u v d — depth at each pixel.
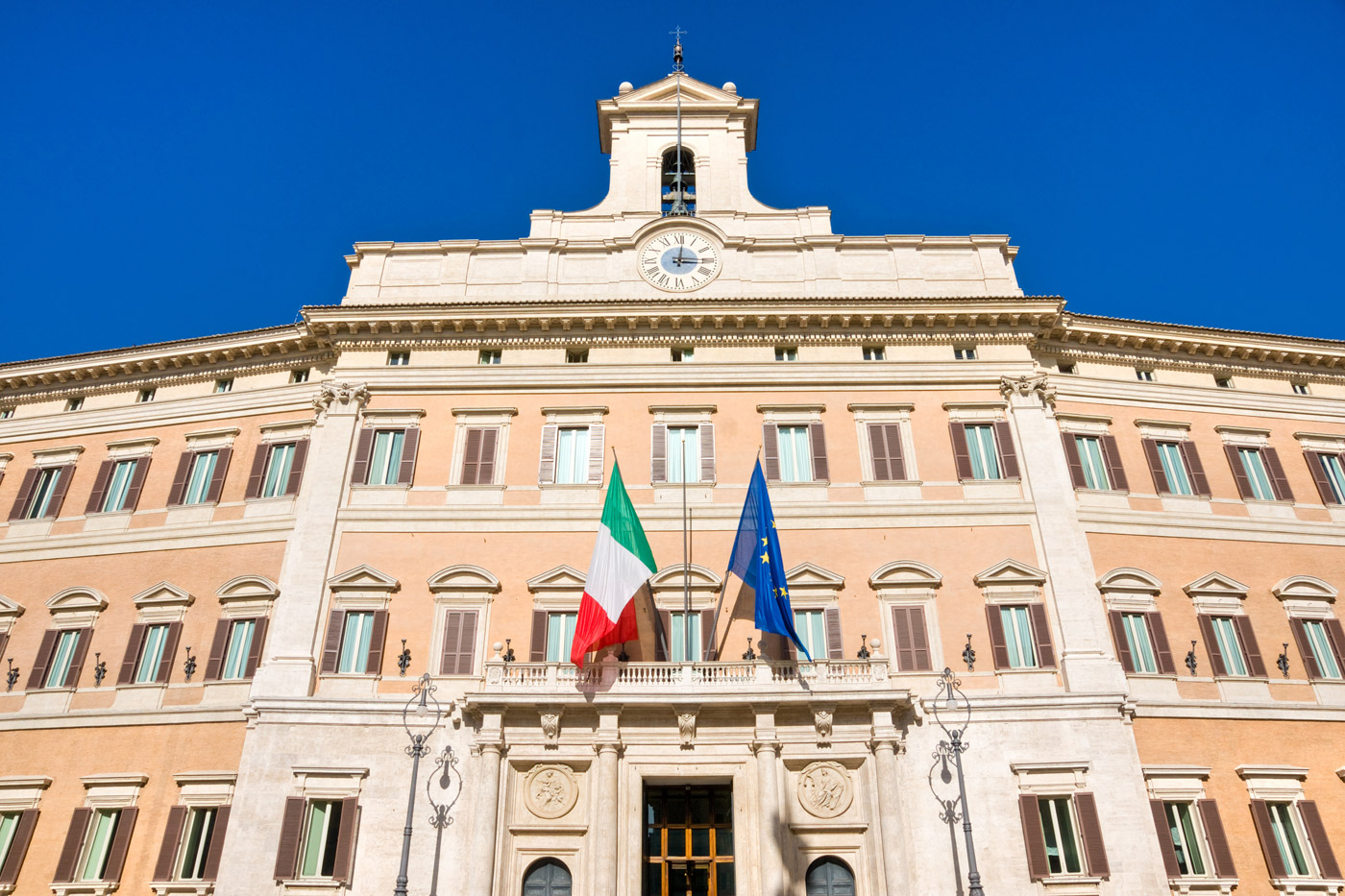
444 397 33.72
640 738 26.72
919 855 26.20
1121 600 30.52
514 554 30.78
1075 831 26.61
